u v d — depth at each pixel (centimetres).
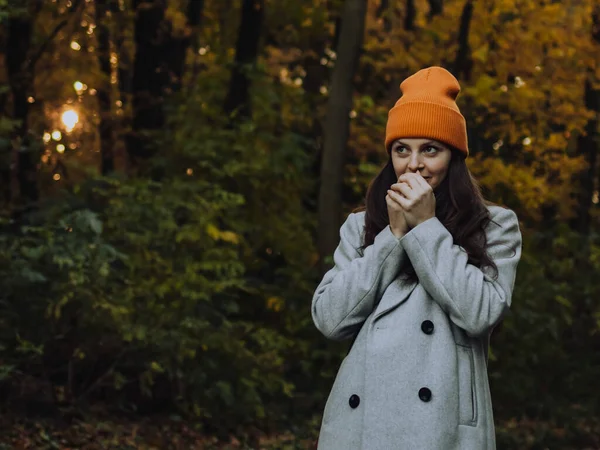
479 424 306
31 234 948
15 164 1112
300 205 1393
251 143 1255
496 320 307
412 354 305
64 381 941
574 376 1393
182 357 955
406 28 1482
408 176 316
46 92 1255
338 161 1282
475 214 320
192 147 1206
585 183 1658
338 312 318
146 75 1260
